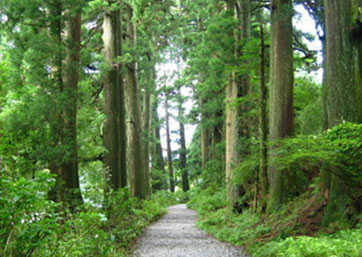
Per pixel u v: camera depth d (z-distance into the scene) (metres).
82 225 6.07
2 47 11.09
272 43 11.89
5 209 3.72
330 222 8.20
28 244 3.97
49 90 10.48
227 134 18.03
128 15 22.27
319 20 13.49
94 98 19.28
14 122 9.94
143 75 25.22
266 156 11.55
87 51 13.13
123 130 17.00
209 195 26.09
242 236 10.00
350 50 8.45
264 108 11.91
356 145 7.07
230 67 15.05
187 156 49.44
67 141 10.44
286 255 6.45
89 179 13.35
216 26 15.24
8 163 9.55
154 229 13.70
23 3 9.83
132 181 21.09
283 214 10.31
